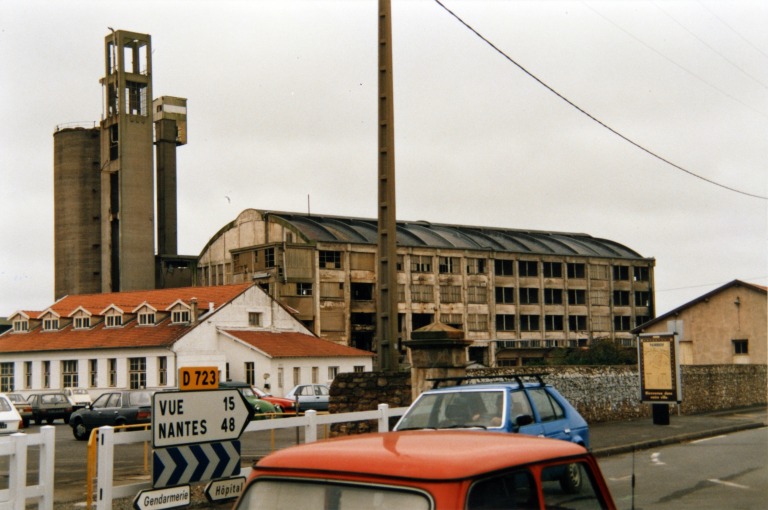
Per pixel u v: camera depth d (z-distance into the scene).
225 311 67.31
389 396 21.19
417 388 20.17
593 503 4.82
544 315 111.56
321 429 35.09
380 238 21.41
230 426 11.74
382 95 21.47
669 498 14.09
